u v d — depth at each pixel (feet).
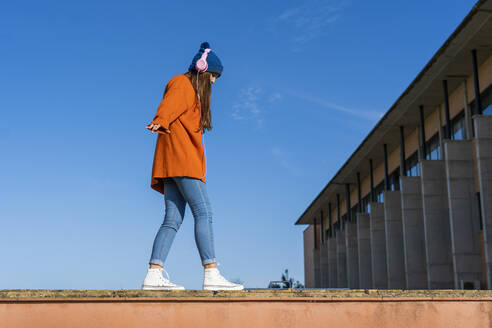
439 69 86.12
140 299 12.94
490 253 70.85
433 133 102.53
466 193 82.17
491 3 68.18
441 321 14.38
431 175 92.73
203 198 15.94
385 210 113.50
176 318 13.08
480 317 14.60
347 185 153.17
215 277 15.57
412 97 96.84
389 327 14.10
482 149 74.02
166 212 16.24
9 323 12.33
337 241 163.94
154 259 15.61
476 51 80.48
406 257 100.27
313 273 211.20
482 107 84.58
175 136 15.92
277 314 13.57
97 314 12.74
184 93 15.90
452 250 83.30
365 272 132.16
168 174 15.81
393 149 124.77
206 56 16.55
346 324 13.88
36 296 12.52
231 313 13.35
